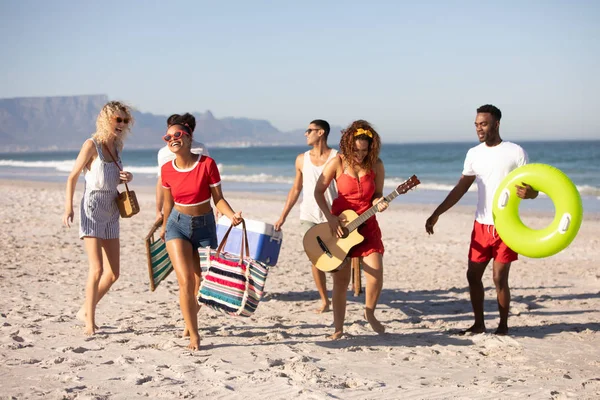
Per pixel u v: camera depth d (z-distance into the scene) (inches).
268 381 155.4
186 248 188.2
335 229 195.2
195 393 146.1
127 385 151.1
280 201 840.3
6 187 1101.7
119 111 198.7
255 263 190.7
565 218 183.3
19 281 305.0
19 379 154.4
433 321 241.4
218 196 190.4
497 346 194.9
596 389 152.7
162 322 225.9
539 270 378.3
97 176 197.9
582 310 262.5
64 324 219.0
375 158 196.1
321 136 244.8
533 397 145.9
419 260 416.2
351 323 234.8
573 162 2277.3
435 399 144.6
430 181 1392.7
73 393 143.2
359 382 156.6
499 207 193.0
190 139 187.5
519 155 198.5
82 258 381.7
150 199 842.8
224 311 191.6
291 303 272.1
